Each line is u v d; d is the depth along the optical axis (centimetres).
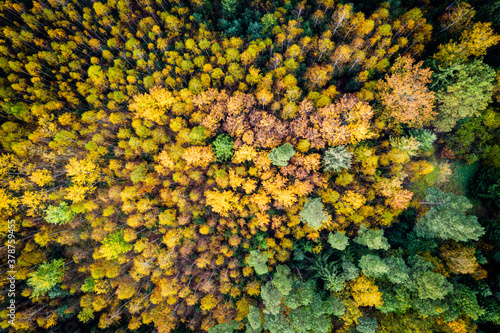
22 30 4531
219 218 3844
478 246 3394
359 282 3127
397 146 3488
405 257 3503
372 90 3681
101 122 4284
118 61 4362
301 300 3103
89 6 4997
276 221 3566
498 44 3362
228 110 3753
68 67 4741
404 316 3106
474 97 3177
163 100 3878
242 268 3769
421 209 3703
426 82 3450
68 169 3847
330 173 3681
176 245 3850
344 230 3591
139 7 4784
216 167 3822
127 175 4084
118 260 3800
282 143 3741
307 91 3941
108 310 3950
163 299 3772
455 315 2922
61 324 3969
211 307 3597
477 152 3688
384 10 3734
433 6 4016
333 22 4025
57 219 3709
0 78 4378
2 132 4131
